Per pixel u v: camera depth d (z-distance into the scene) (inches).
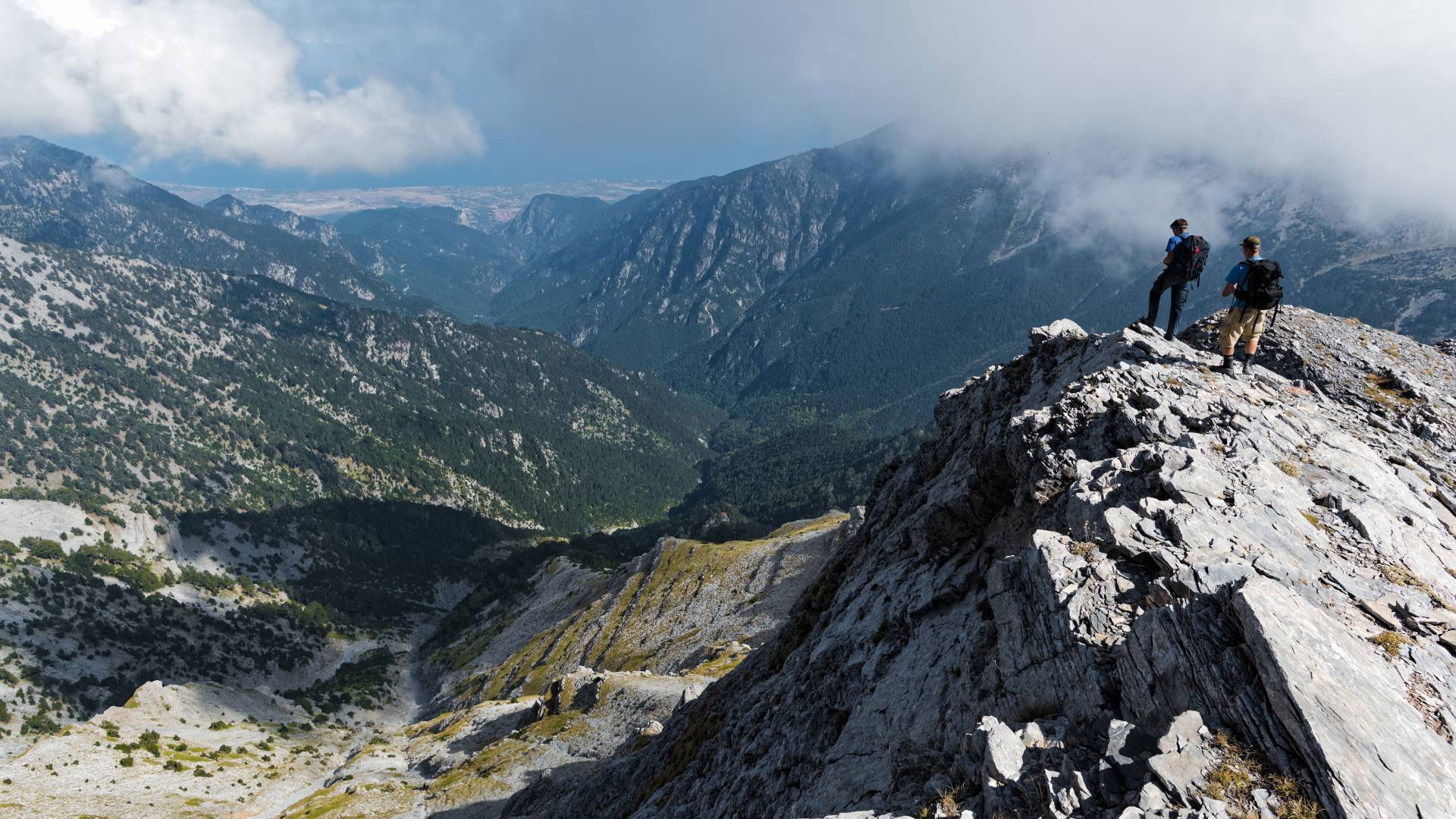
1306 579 545.6
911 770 608.7
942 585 915.4
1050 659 577.9
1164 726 458.6
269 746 7485.2
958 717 647.1
